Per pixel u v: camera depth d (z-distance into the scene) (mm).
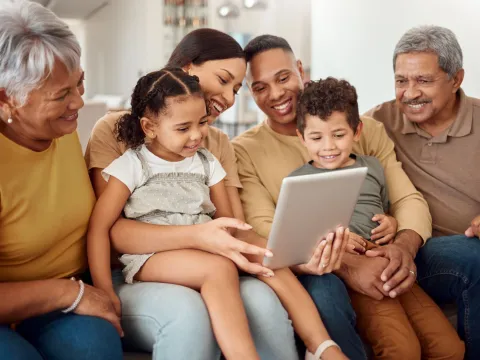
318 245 1765
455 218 2285
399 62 2268
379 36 4469
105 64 10336
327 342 1684
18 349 1370
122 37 9539
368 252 1929
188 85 1779
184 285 1700
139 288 1694
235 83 2061
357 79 4820
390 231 2062
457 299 2057
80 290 1534
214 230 1686
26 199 1566
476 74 3473
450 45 2203
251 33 8094
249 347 1544
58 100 1501
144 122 1806
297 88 2189
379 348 1853
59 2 8344
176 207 1826
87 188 1778
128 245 1763
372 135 2314
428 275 2104
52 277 1696
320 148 2031
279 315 1670
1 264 1590
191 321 1550
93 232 1740
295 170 2121
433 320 1942
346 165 2104
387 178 2248
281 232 1646
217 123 7676
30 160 1602
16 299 1452
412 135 2369
